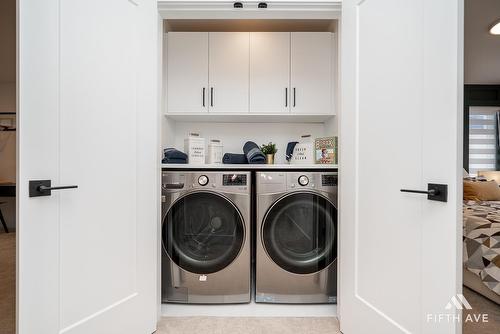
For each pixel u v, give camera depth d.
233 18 1.63
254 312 1.62
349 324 1.38
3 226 3.77
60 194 1.07
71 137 1.10
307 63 2.00
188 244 1.66
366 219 1.28
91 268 1.17
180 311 1.63
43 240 1.01
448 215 0.92
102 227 1.21
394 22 1.13
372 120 1.24
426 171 1.00
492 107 3.71
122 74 1.30
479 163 3.69
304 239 1.68
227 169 1.69
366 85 1.28
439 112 0.95
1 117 3.81
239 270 1.65
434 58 0.96
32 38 0.98
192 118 2.17
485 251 1.65
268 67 1.99
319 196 1.64
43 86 1.01
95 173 1.19
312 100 1.99
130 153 1.33
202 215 1.66
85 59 1.15
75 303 1.12
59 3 1.06
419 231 1.03
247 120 2.25
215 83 1.99
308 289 1.66
